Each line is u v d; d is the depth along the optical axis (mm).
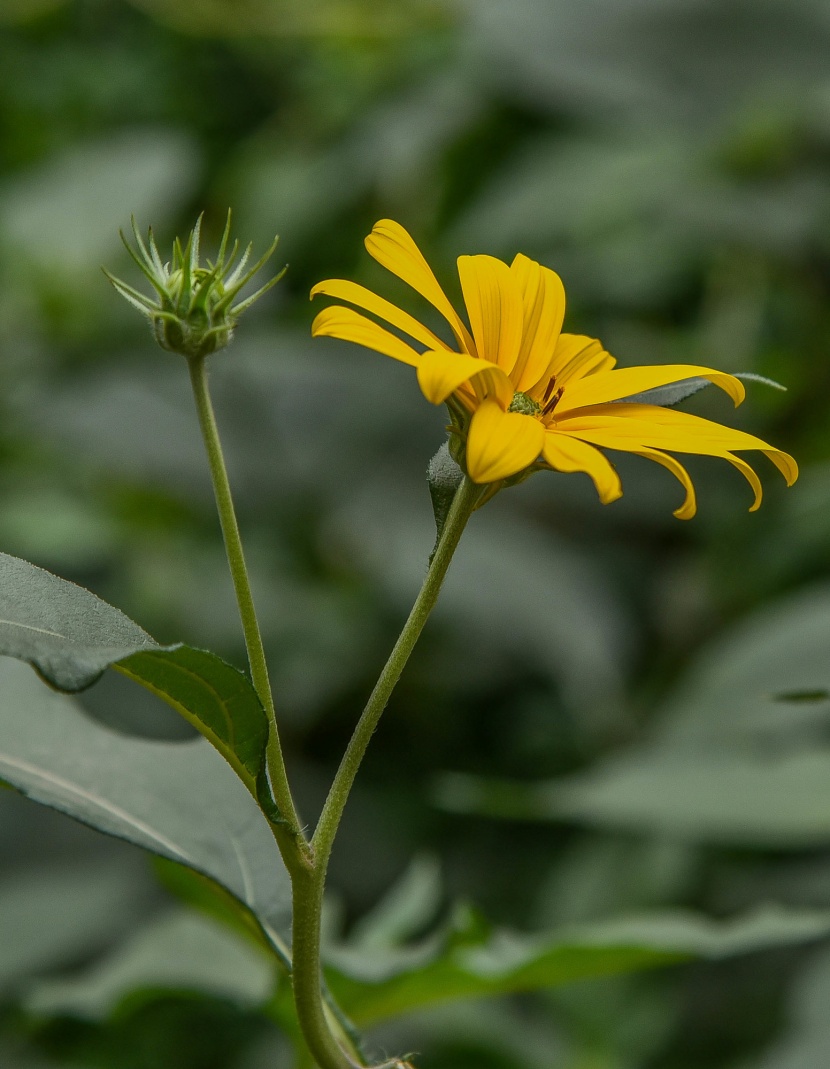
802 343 1627
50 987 867
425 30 2104
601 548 1555
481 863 1476
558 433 702
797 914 812
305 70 2371
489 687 1622
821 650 1019
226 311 708
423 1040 1094
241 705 700
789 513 1434
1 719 765
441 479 716
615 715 1423
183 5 2152
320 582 1621
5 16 2373
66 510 1621
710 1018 1140
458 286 1797
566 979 811
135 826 756
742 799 864
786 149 1617
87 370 1688
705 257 1750
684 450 705
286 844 710
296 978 716
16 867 1329
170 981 844
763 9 1665
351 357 1693
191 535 1644
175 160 1911
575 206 1713
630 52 1670
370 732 714
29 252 1775
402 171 1923
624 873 1257
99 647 688
